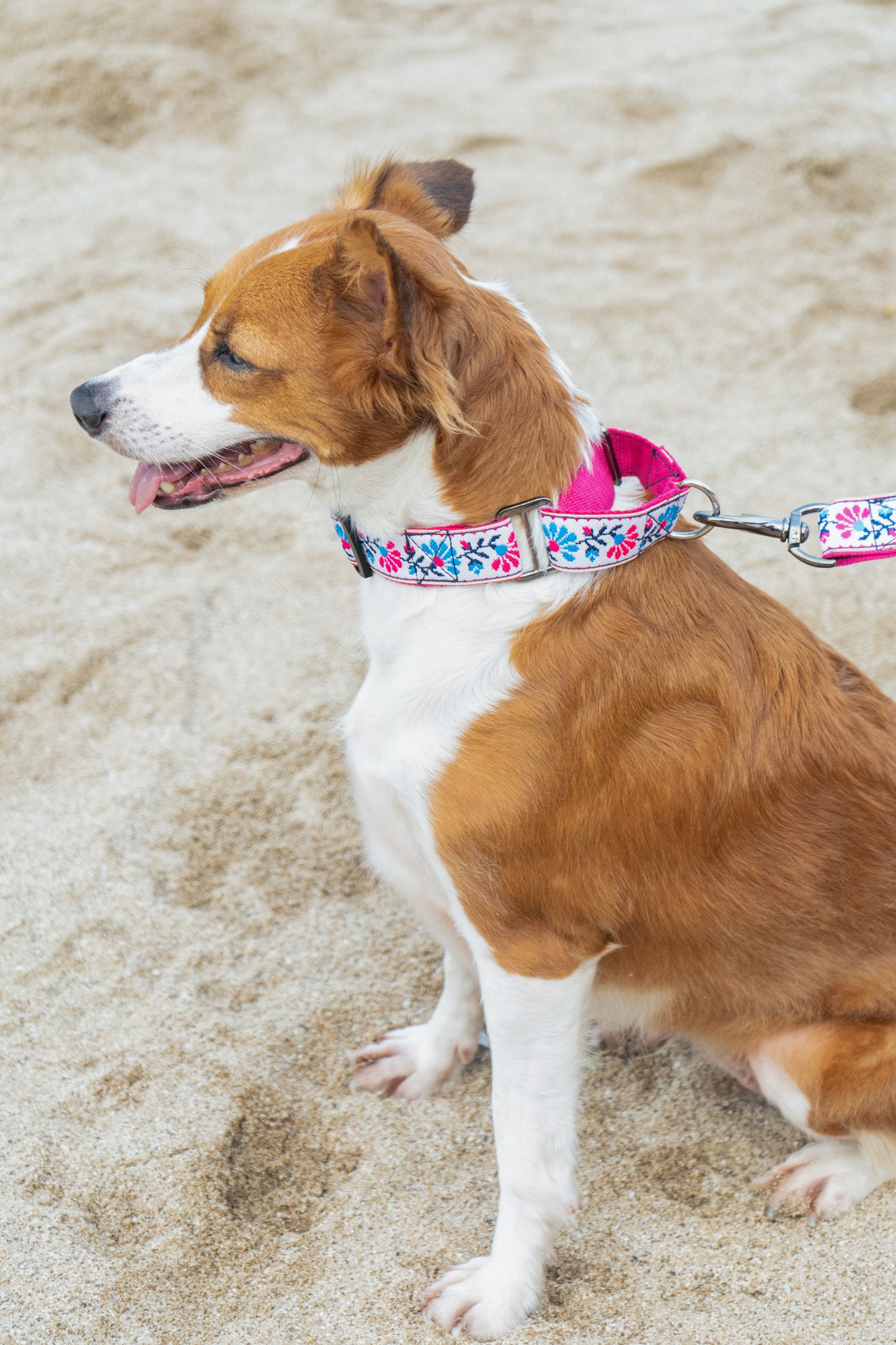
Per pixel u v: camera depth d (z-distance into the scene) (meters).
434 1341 2.01
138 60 6.38
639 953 2.18
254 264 1.93
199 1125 2.34
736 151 6.02
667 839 2.02
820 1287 2.10
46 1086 2.41
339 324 1.81
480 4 7.62
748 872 2.07
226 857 2.95
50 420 4.34
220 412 1.96
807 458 4.32
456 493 1.91
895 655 3.53
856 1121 2.17
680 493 1.97
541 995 2.04
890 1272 2.13
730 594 2.07
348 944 2.77
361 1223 2.21
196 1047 2.51
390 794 2.08
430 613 1.99
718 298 5.17
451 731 1.97
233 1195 2.24
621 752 1.96
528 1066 2.07
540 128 6.36
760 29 7.43
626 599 1.98
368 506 1.97
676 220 5.70
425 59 7.01
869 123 6.26
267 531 4.03
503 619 1.95
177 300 4.93
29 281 5.06
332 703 3.38
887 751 2.14
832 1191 2.24
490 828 1.96
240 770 3.17
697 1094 2.49
